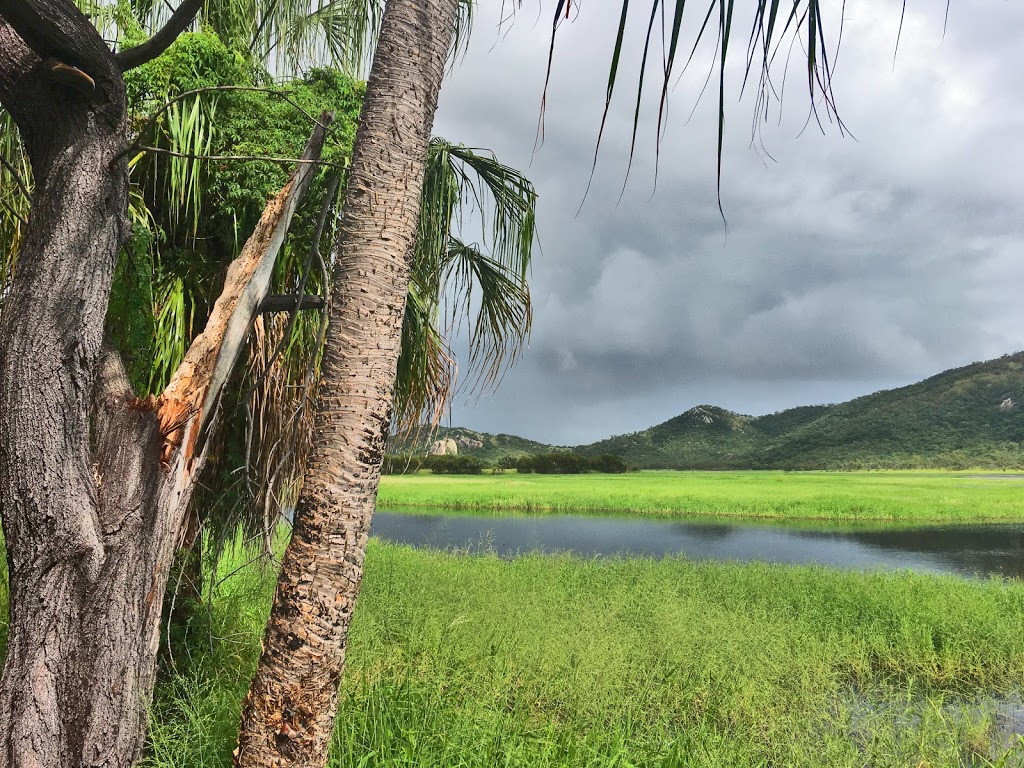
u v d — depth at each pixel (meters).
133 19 4.13
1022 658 7.16
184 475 2.75
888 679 6.75
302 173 2.96
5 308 2.47
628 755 3.90
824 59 1.17
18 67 2.42
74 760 2.39
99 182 2.53
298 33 5.12
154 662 2.69
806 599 9.19
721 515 30.14
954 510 29.77
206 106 3.96
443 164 4.83
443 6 2.51
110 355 2.76
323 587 2.26
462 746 3.59
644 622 7.57
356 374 2.32
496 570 10.73
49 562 2.39
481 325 5.67
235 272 2.88
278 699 2.25
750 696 5.53
